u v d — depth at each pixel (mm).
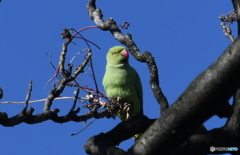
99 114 10008
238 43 5523
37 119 8789
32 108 8852
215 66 5754
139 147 6648
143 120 9094
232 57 5551
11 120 8641
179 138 6344
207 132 7570
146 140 6586
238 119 7402
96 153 8328
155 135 6469
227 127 7523
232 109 7469
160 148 6488
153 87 10062
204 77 5863
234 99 7461
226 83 5660
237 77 5598
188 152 7586
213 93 5785
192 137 7582
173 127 6262
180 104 6145
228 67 5578
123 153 7875
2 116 8594
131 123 9055
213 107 5938
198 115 6035
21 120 8680
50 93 8984
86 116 9672
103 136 8859
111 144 8422
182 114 6129
